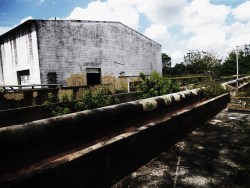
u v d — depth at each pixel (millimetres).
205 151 3928
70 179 2197
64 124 2566
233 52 42875
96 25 17016
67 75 15086
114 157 2832
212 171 3125
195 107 5648
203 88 8305
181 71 42406
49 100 7238
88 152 2438
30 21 13711
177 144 4344
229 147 4113
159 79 8125
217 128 5535
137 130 3418
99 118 3100
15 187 1714
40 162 2238
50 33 14320
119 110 3539
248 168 3188
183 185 2750
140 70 20828
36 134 2229
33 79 14469
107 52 17812
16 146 2035
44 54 14039
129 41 19734
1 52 17594
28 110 5898
